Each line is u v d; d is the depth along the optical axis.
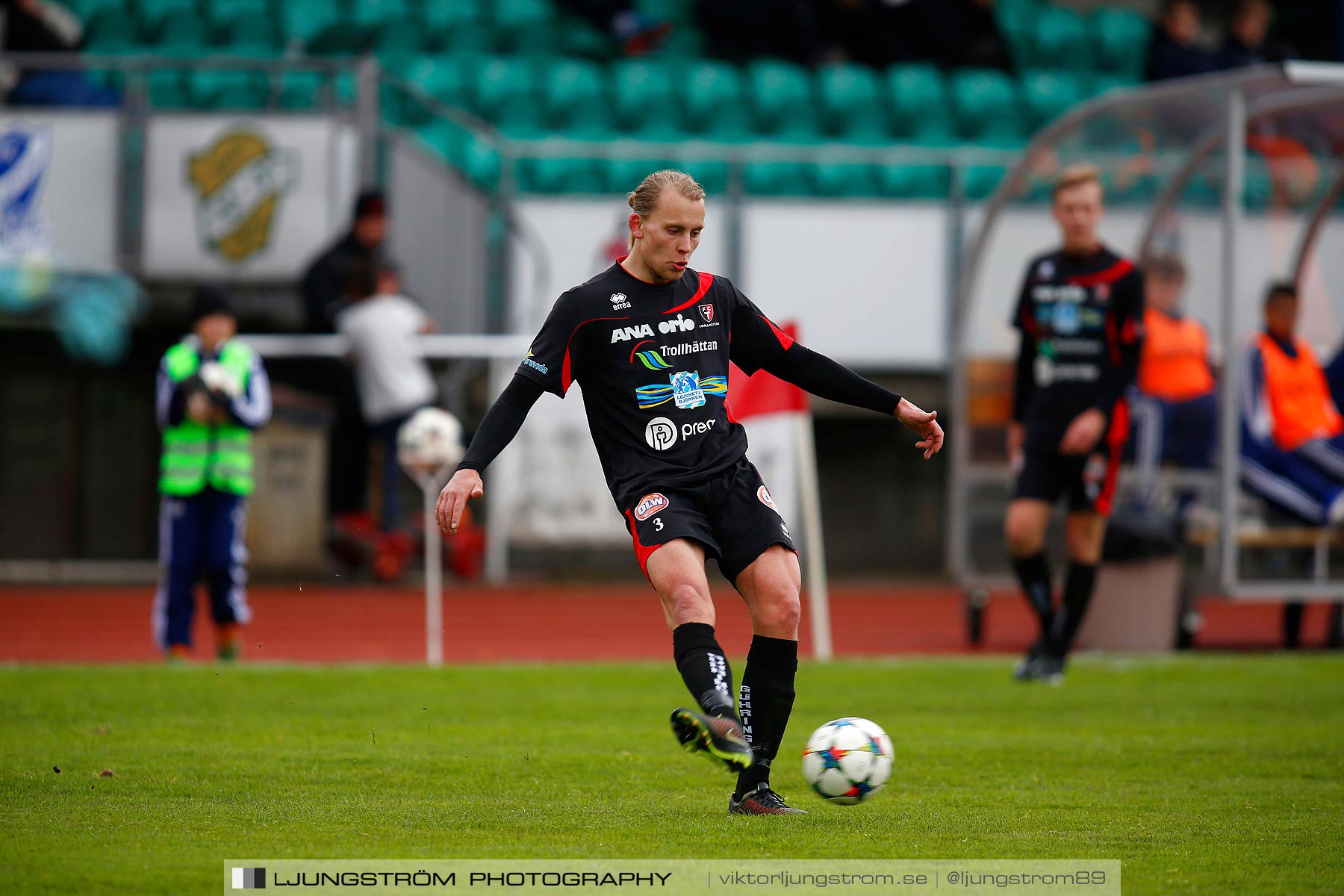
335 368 50.28
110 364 52.25
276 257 48.09
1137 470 35.94
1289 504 35.66
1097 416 27.97
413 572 51.59
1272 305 36.94
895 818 15.98
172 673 28.17
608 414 15.76
